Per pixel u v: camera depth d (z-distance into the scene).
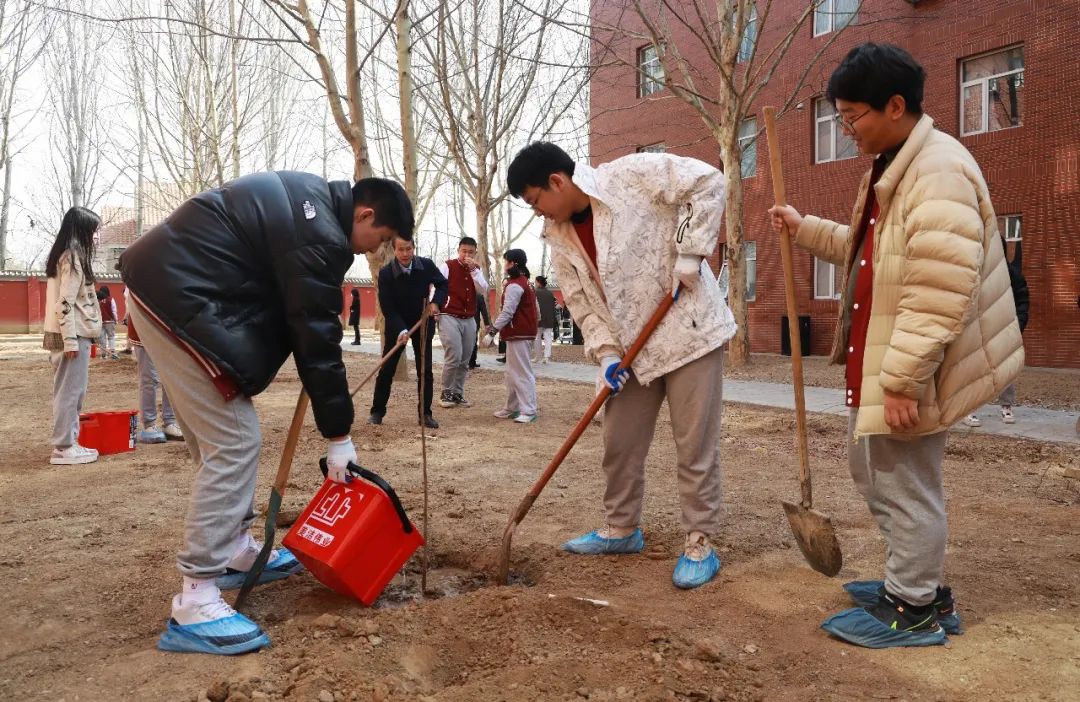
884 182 2.52
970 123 15.65
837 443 6.75
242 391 2.75
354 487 3.13
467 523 4.28
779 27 18.72
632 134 22.38
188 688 2.38
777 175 3.04
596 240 3.35
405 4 10.63
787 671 2.48
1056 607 2.98
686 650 2.57
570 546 3.73
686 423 3.37
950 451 6.29
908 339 2.38
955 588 3.18
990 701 2.28
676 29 20.88
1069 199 14.16
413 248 7.55
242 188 2.77
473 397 10.39
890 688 2.36
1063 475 5.34
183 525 4.25
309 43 10.28
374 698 2.25
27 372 14.18
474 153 18.33
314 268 2.72
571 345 23.86
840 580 3.31
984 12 15.16
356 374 13.57
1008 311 2.56
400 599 3.34
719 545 3.81
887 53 2.49
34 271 32.62
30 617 2.99
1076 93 14.03
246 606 3.17
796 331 2.98
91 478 5.42
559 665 2.44
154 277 2.65
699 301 3.31
